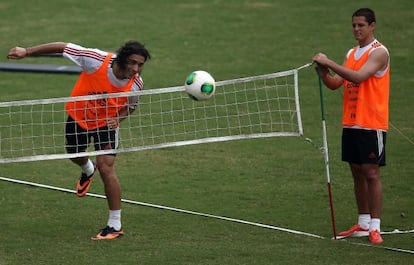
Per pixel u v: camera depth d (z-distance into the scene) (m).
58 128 47.34
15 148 44.16
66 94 54.09
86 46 64.12
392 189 38.41
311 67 59.03
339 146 45.12
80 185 34.09
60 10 74.25
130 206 35.97
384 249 30.75
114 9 74.25
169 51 63.31
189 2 76.19
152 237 31.92
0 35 67.69
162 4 75.56
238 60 61.03
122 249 30.48
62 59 62.72
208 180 39.84
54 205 35.97
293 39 65.50
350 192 38.12
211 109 50.84
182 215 34.78
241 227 33.28
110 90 31.62
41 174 40.53
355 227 32.47
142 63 30.95
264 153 44.09
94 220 34.06
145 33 67.38
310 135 46.97
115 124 31.81
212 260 29.34
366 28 31.83
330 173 40.88
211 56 62.09
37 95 53.91
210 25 69.31
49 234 32.22
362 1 74.69
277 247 30.81
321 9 72.75
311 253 30.14
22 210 35.22
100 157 31.52
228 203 36.50
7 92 54.62
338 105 52.28
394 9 72.00
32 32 68.19
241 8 73.81
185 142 32.56
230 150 44.62
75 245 30.92
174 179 39.97
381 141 31.62
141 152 44.28
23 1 77.31
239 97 53.03
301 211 35.53
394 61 60.56
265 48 63.62
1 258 29.44
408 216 34.91
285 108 51.38
